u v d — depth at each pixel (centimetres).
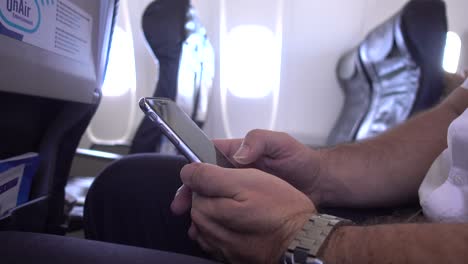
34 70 40
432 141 73
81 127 55
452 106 79
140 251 32
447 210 50
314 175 68
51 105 50
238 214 39
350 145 75
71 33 46
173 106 51
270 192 41
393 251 33
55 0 42
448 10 274
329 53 288
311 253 35
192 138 47
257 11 280
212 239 44
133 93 283
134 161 65
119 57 277
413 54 149
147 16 161
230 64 288
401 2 274
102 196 63
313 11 281
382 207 70
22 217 47
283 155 66
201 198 43
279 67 288
